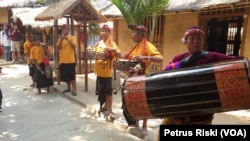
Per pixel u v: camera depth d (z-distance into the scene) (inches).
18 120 217.0
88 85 333.4
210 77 94.0
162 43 354.6
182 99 97.0
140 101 103.6
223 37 332.8
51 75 306.2
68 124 208.5
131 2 273.0
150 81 103.2
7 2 630.5
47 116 227.3
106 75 208.5
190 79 96.6
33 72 330.0
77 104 263.7
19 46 560.7
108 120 215.5
